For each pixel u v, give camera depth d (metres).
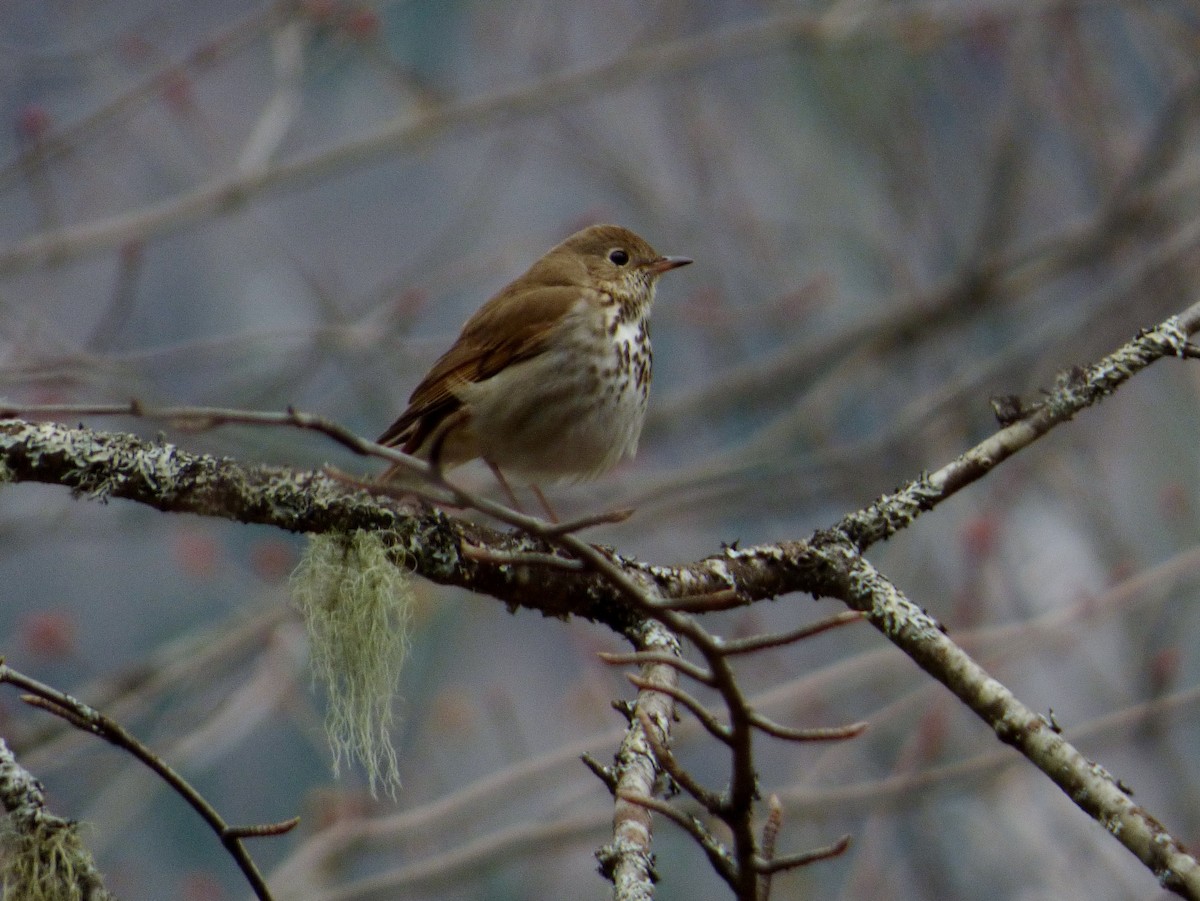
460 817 12.41
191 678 12.41
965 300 15.67
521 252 14.92
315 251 21.28
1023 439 6.18
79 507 13.20
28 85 14.95
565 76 15.16
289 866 11.29
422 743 13.04
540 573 6.07
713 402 15.97
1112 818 5.04
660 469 17.92
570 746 11.74
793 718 12.89
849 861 13.48
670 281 15.86
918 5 15.22
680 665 4.26
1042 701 14.57
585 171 16.55
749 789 4.34
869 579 6.00
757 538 17.77
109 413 4.32
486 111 14.92
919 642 5.73
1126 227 15.86
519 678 17.45
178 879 16.67
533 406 8.72
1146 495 14.16
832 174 16.25
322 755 12.20
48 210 12.93
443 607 13.54
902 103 15.48
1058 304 18.91
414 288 14.63
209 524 13.38
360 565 5.87
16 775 5.17
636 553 15.96
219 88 19.53
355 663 5.82
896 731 13.42
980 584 12.44
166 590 19.09
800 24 15.22
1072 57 15.40
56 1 14.91
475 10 17.28
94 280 19.84
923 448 14.36
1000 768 11.80
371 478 5.90
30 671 13.91
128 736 4.92
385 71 15.94
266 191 15.11
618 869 5.00
